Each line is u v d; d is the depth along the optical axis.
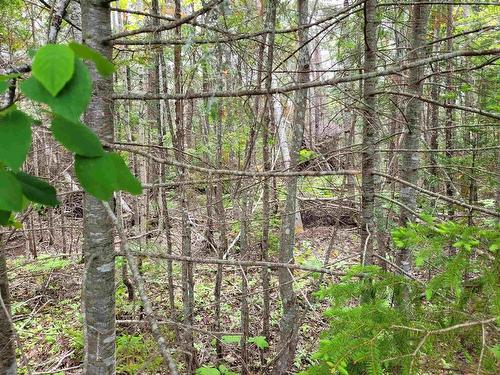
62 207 5.75
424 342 1.40
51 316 4.79
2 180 0.65
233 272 5.98
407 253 3.73
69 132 0.70
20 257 6.27
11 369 2.38
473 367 1.35
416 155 3.85
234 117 3.95
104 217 2.16
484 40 3.81
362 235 2.93
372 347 1.36
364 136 2.85
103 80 2.01
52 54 0.58
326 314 1.64
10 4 3.25
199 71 4.04
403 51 4.48
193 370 3.61
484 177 4.29
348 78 1.92
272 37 2.58
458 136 5.08
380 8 3.87
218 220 4.21
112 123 2.10
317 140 5.40
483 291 1.49
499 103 3.91
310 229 7.65
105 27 2.02
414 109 3.74
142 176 5.33
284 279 3.85
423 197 4.65
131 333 4.12
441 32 5.62
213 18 2.27
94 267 2.17
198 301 5.20
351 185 4.00
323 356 1.37
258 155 5.43
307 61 3.49
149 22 3.55
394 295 1.77
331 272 2.29
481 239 1.58
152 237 5.29
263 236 4.07
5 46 3.86
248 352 4.47
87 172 0.72
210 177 2.82
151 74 4.77
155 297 5.07
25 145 0.62
